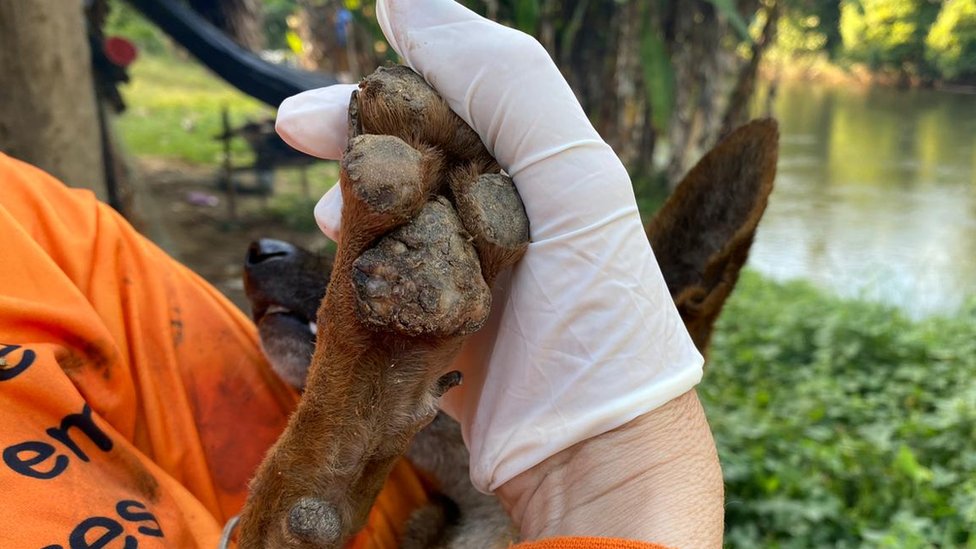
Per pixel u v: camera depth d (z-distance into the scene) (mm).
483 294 206
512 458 250
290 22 3332
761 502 748
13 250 275
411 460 383
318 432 233
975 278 1860
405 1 227
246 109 3068
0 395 241
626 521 229
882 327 1264
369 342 225
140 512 250
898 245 2152
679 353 249
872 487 817
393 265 198
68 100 709
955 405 968
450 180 218
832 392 1045
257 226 1758
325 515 234
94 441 257
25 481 231
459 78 221
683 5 1364
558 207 233
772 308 1398
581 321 239
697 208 340
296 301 344
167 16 1353
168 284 333
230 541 276
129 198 1159
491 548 356
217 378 322
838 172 3029
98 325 280
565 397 241
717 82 1429
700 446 243
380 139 201
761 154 322
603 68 1311
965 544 726
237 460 309
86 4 1102
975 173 3039
